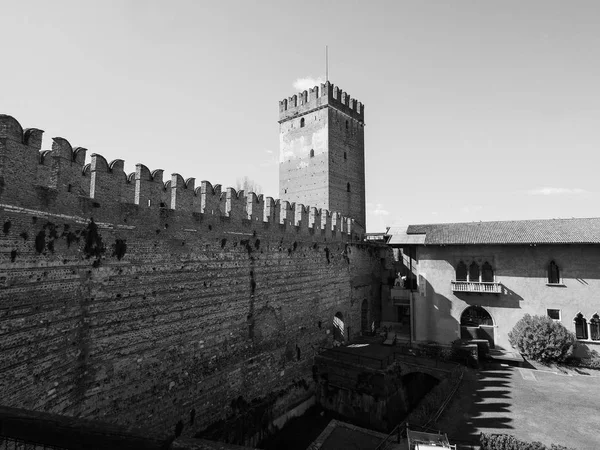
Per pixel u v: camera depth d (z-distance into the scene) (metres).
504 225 38.31
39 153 13.78
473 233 37.81
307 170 47.28
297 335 30.27
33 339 13.23
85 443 4.98
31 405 13.02
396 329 43.75
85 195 15.87
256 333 25.84
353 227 41.12
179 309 20.08
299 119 48.78
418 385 32.00
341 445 22.44
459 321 36.28
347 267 39.12
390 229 43.00
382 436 23.45
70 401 14.62
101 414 15.98
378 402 27.66
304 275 31.67
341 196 47.41
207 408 21.58
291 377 29.11
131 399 17.33
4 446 5.47
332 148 46.25
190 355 20.64
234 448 4.68
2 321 12.25
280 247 28.77
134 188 18.36
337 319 38.88
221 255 23.12
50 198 14.00
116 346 16.75
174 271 19.84
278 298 28.22
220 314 22.84
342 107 48.38
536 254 34.47
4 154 12.38
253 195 26.12
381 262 48.00
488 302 35.56
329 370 30.78
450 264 37.19
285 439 25.69
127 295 17.34
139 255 18.00
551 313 33.69
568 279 33.28
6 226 12.43
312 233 33.16
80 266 15.25
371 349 34.97
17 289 12.75
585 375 29.41
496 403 24.20
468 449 18.42
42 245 13.63
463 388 26.78
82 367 15.29
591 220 35.56
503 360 32.09
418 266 38.25
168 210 19.64
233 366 23.67
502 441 17.61
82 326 15.34
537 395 25.47
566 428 20.89
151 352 18.42
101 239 16.19
